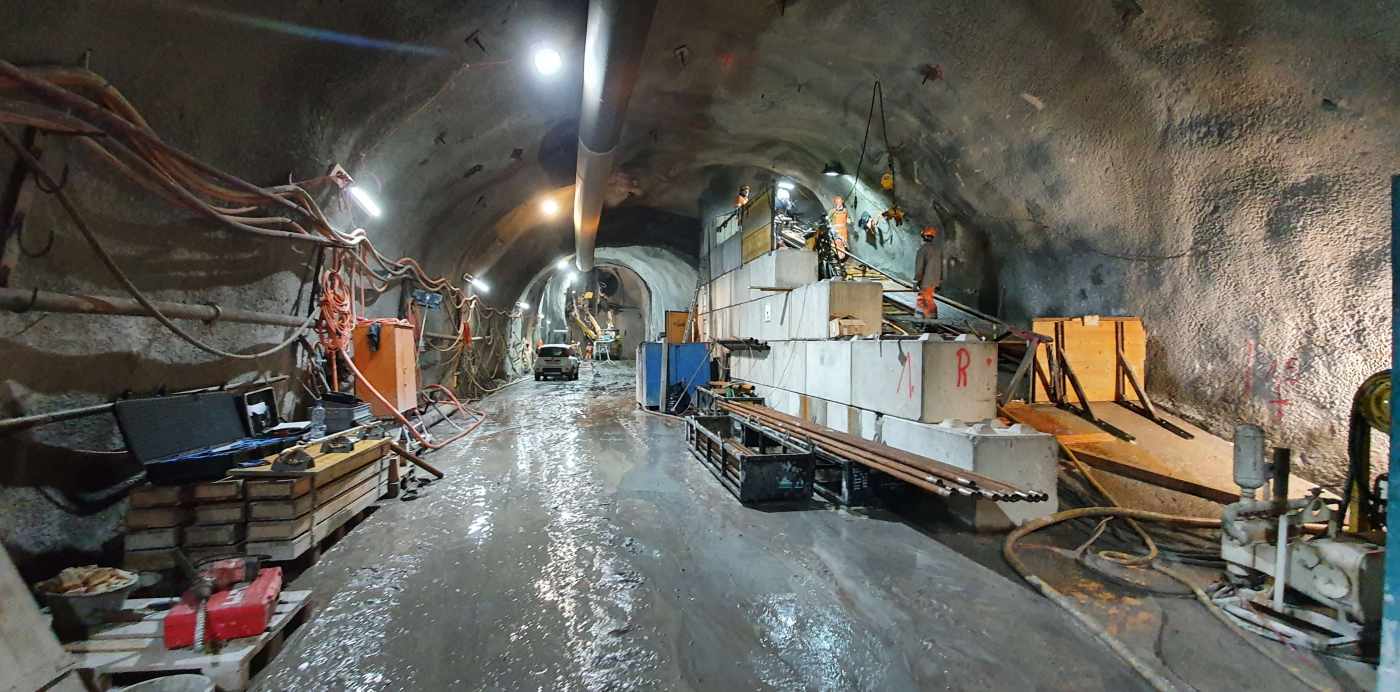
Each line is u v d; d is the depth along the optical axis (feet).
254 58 15.67
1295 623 10.12
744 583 12.59
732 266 44.04
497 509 18.10
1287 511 11.07
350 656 9.74
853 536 15.52
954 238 35.09
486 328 59.72
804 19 24.95
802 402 28.91
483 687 8.87
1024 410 22.62
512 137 31.83
